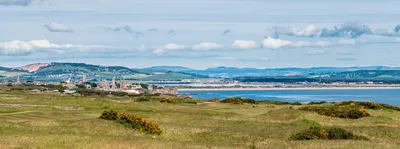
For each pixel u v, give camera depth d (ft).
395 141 141.49
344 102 265.75
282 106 284.41
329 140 134.41
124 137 131.64
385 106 256.73
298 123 189.67
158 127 156.04
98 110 229.04
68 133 137.80
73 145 110.52
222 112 229.45
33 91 464.65
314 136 140.46
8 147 105.50
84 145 110.63
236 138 143.64
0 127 140.67
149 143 116.98
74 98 318.86
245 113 234.99
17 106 239.50
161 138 139.23
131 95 615.16
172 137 146.82
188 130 157.17
